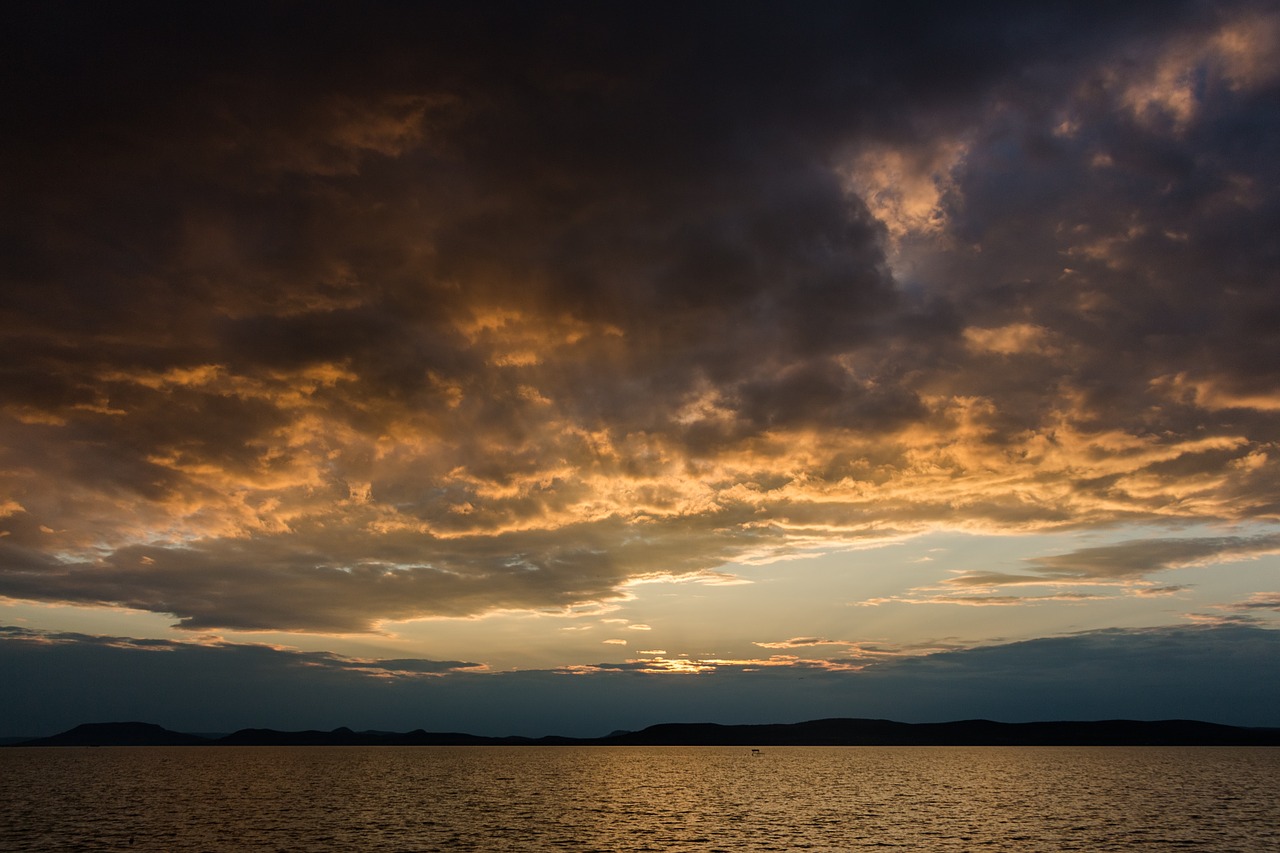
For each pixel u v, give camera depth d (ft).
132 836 233.35
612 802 349.41
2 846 214.69
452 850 209.36
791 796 376.89
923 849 210.18
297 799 360.89
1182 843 219.82
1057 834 237.45
